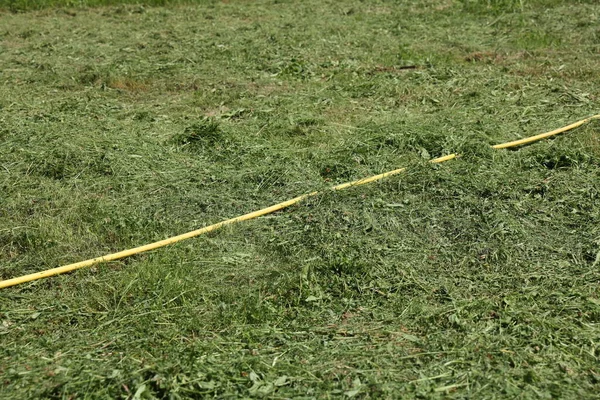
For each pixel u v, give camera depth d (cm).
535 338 419
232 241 536
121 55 1005
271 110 778
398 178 605
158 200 591
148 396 374
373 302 461
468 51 1005
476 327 431
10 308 462
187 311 454
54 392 380
